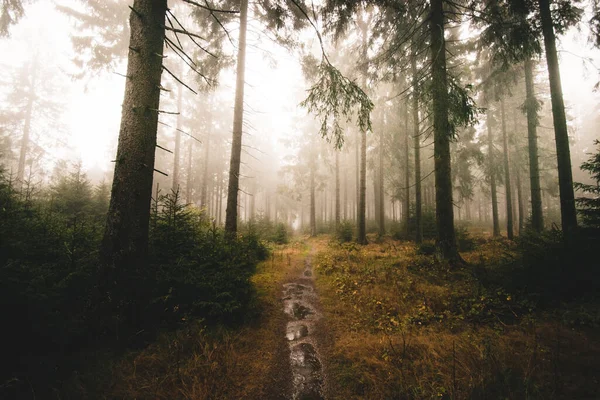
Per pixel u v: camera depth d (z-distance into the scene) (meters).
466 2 9.12
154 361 3.04
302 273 8.73
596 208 5.29
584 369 2.62
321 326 4.69
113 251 3.83
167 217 5.12
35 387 2.36
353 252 11.32
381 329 4.29
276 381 3.11
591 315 3.53
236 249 6.41
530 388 2.40
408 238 15.89
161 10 4.38
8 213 4.03
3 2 7.63
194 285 4.22
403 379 2.89
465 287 5.53
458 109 7.07
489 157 17.80
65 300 3.29
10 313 2.45
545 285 4.57
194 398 2.59
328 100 5.54
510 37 8.23
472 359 3.04
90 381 2.58
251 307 4.94
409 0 8.61
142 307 3.68
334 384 3.05
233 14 9.83
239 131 9.48
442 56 8.03
